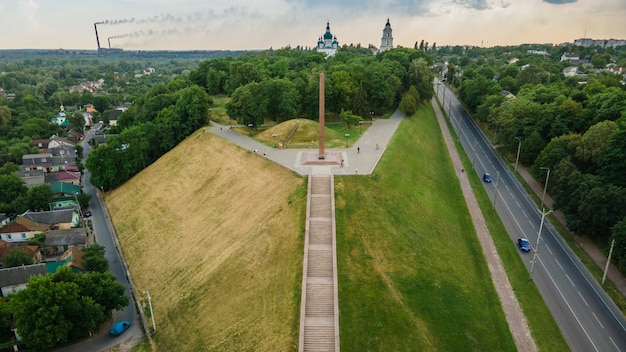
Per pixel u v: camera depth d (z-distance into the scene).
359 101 105.25
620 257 52.38
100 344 47.62
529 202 74.44
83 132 165.00
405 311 42.97
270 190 65.19
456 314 43.97
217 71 155.50
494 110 108.75
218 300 49.06
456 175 86.62
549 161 75.94
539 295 49.91
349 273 46.84
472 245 60.06
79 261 61.12
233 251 55.28
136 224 76.94
